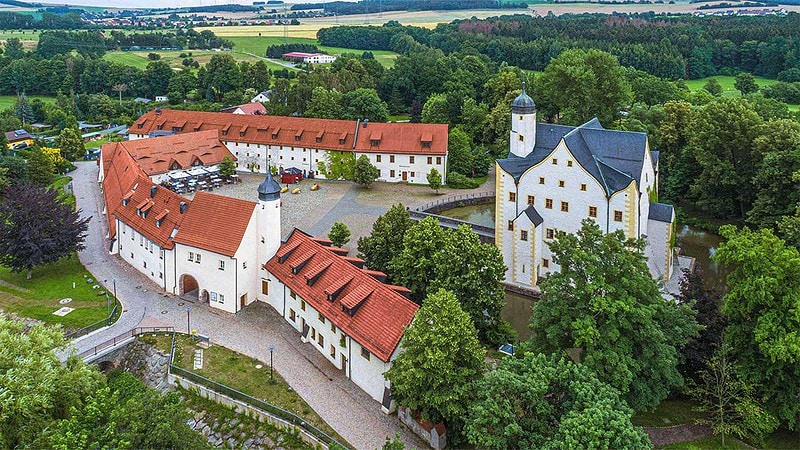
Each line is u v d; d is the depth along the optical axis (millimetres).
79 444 39438
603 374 50844
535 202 86625
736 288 55469
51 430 41875
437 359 50312
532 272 87000
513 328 78750
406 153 135625
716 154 108500
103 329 74750
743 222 109688
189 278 85125
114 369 71688
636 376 52906
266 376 64688
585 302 54219
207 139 142375
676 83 186250
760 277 53062
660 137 123125
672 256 90000
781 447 55312
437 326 51438
